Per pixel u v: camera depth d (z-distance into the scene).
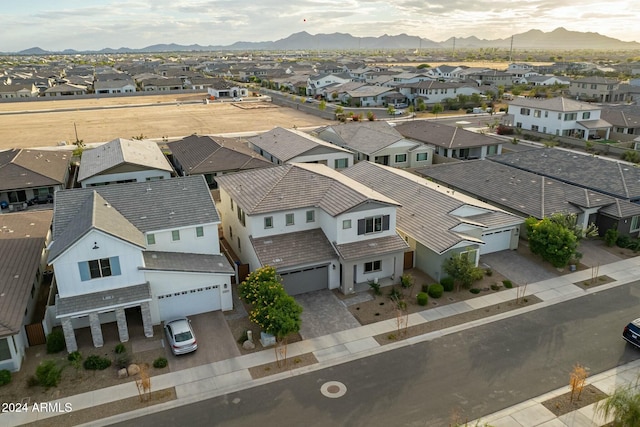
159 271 27.61
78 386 23.23
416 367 24.53
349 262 31.19
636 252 38.06
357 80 162.00
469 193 46.41
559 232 34.56
